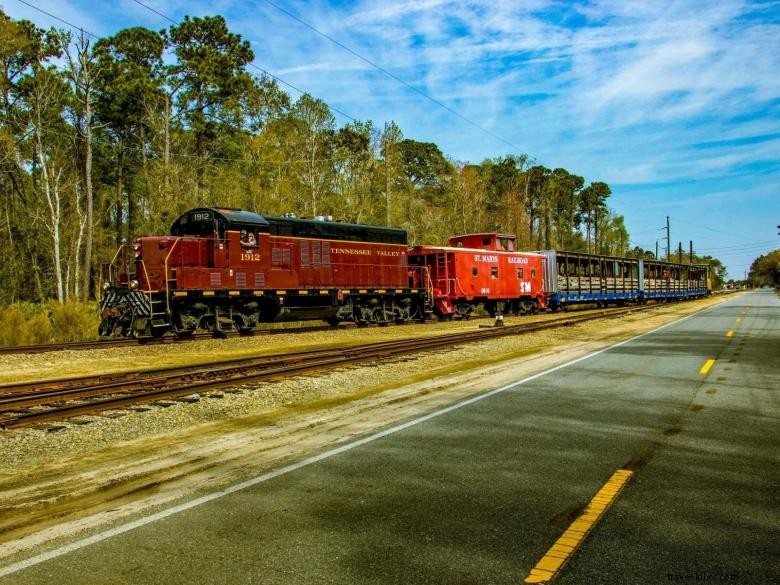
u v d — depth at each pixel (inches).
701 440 245.9
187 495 196.1
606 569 136.3
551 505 176.6
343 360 528.7
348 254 981.2
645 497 181.3
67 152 1622.8
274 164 1455.5
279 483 204.8
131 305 716.0
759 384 375.2
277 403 363.9
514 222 2544.3
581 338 761.0
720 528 157.6
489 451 237.3
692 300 2423.7
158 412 335.0
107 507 188.1
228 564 143.5
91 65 1445.6
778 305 1569.9
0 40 1328.7
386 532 159.8
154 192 1327.5
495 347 661.9
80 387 400.5
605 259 1731.1
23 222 1534.2
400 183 1950.1
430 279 1198.3
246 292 815.1
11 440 280.8
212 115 1879.9
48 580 137.3
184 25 1817.2
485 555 144.5
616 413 301.9
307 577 135.6
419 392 383.6
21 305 1023.0
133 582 135.4
